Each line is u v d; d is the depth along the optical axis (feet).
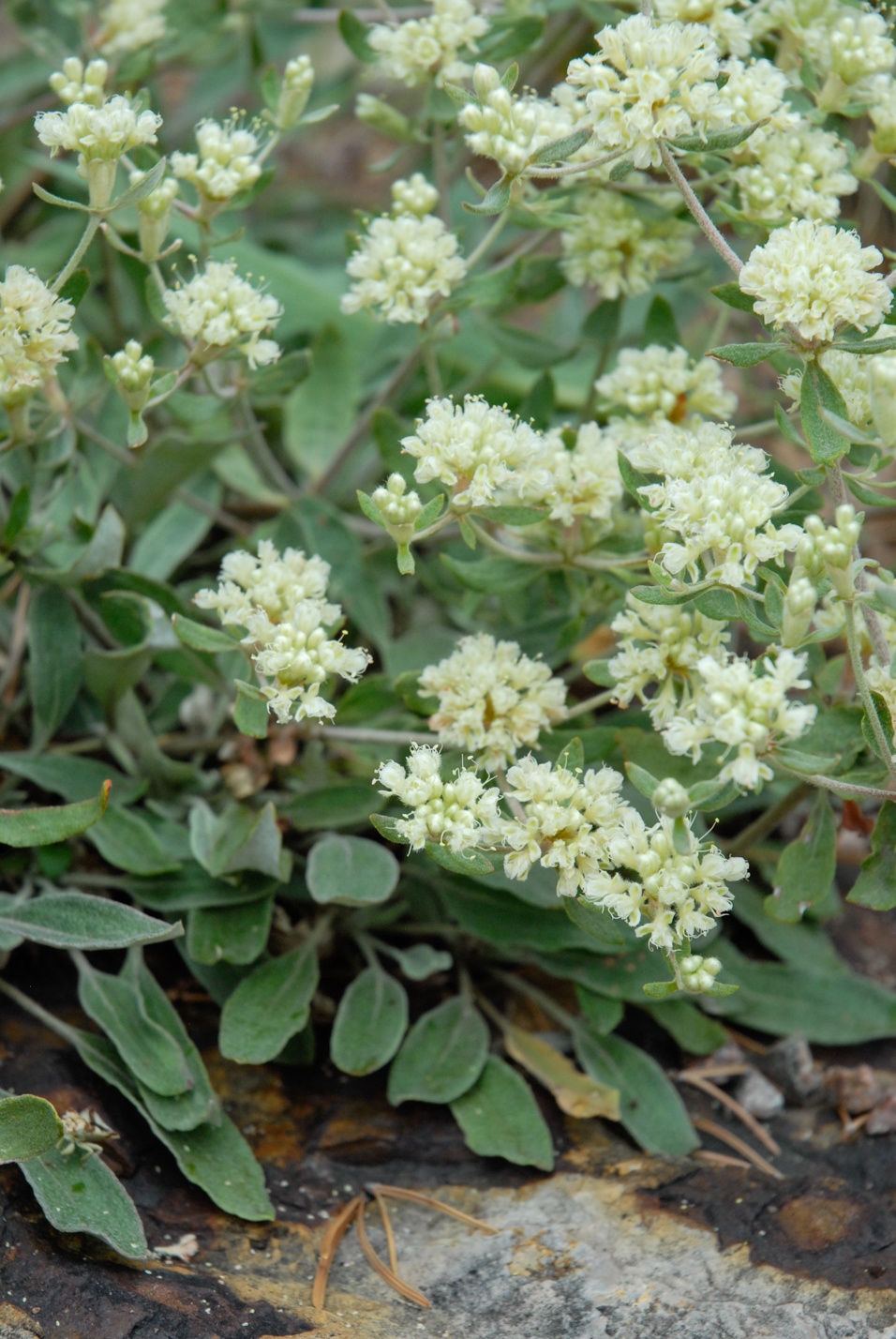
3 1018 1.69
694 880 1.56
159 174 1.61
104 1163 1.63
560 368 2.07
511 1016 1.77
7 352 1.63
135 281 1.91
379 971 1.74
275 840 1.69
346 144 2.68
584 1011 1.74
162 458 1.83
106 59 1.87
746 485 1.57
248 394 1.84
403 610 1.98
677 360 1.71
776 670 1.54
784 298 1.57
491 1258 1.64
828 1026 1.77
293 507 1.85
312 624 1.61
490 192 1.61
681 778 1.68
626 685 1.63
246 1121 1.70
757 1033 1.79
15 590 1.87
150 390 1.65
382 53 1.76
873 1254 1.63
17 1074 1.66
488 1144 1.68
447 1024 1.73
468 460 1.59
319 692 1.64
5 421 1.74
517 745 1.65
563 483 1.65
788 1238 1.65
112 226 1.76
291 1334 1.58
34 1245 1.59
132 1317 1.57
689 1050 1.75
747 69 1.70
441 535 1.90
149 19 1.86
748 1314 1.61
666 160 1.60
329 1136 1.70
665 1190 1.68
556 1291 1.62
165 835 1.75
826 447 1.58
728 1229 1.65
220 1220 1.65
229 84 2.11
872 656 1.63
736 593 1.58
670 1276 1.63
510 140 1.60
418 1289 1.63
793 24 1.71
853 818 1.71
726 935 1.83
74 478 1.83
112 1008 1.68
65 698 1.77
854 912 1.87
